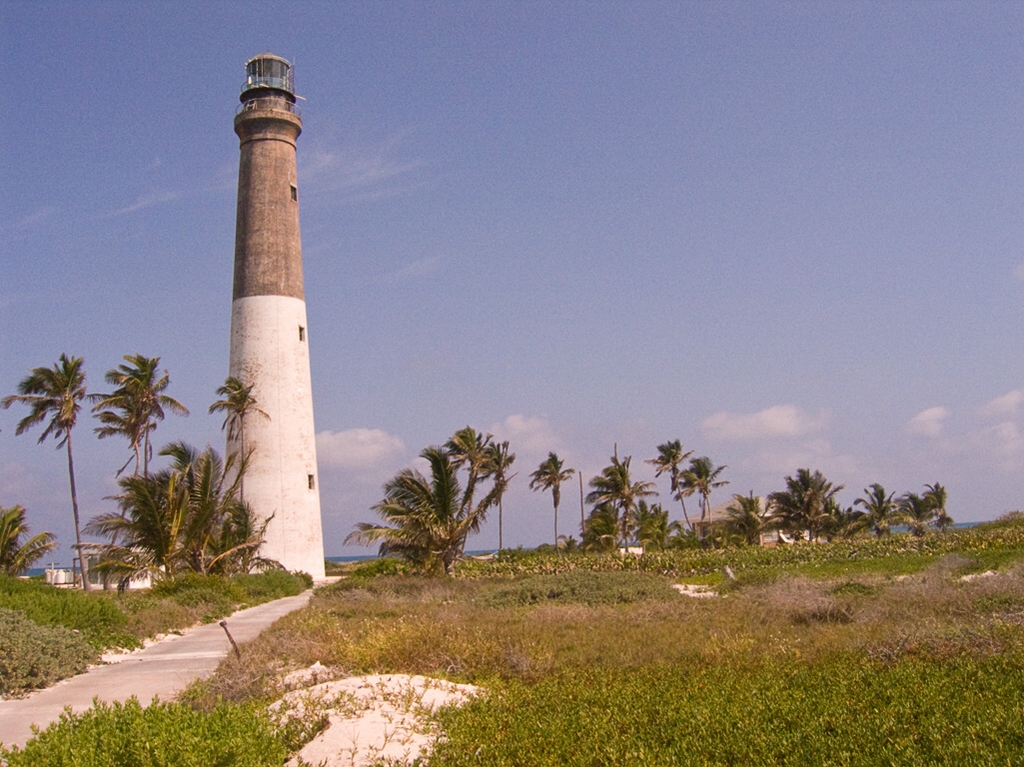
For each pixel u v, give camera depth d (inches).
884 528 3489.2
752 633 678.5
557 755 348.5
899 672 459.8
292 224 2065.7
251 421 1956.2
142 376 1990.7
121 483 1392.7
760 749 345.4
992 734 344.2
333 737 386.6
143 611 1022.4
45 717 510.9
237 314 2011.6
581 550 2928.2
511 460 2215.8
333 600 1233.4
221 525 1648.6
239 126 2073.1
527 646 612.1
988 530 1801.2
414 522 1614.2
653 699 434.9
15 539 1903.3
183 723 327.9
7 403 1988.2
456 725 395.2
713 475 3380.9
